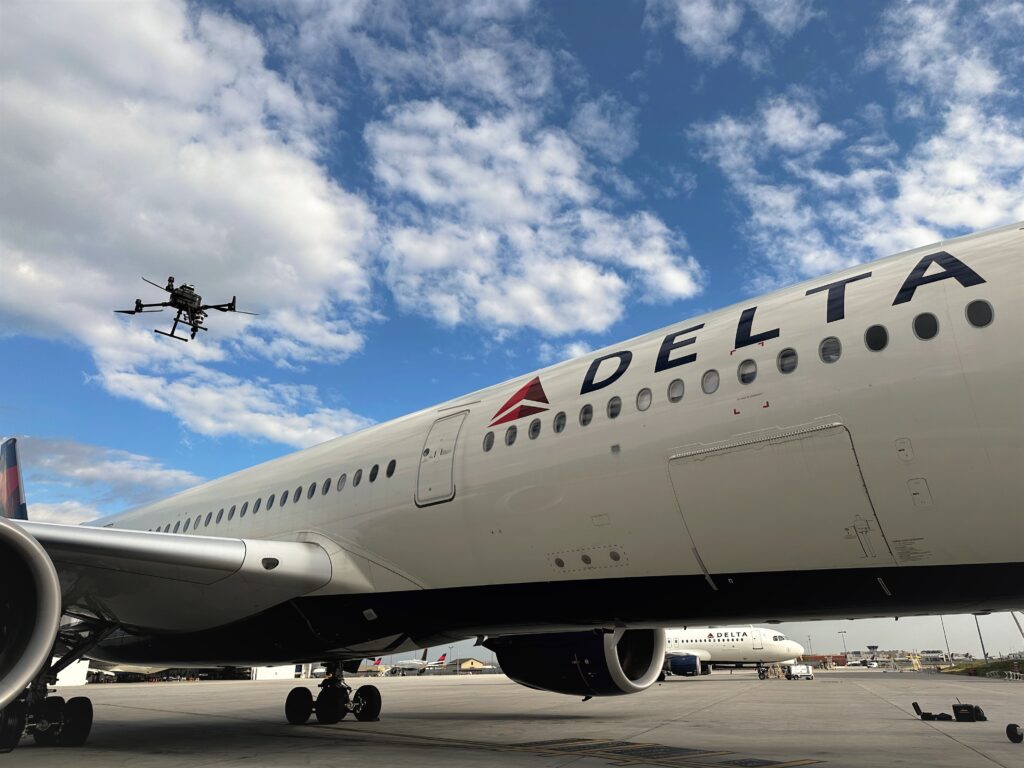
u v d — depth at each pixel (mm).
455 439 10078
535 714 16984
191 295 25766
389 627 10555
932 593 6480
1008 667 56594
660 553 7746
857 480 6426
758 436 7023
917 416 6180
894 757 9219
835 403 6621
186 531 14977
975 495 5906
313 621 10898
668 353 8273
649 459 7785
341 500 11289
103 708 20250
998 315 6055
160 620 10977
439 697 26156
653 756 9266
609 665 11445
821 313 7145
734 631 54312
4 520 6965
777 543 6945
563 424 8805
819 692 27625
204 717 16578
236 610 10664
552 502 8586
